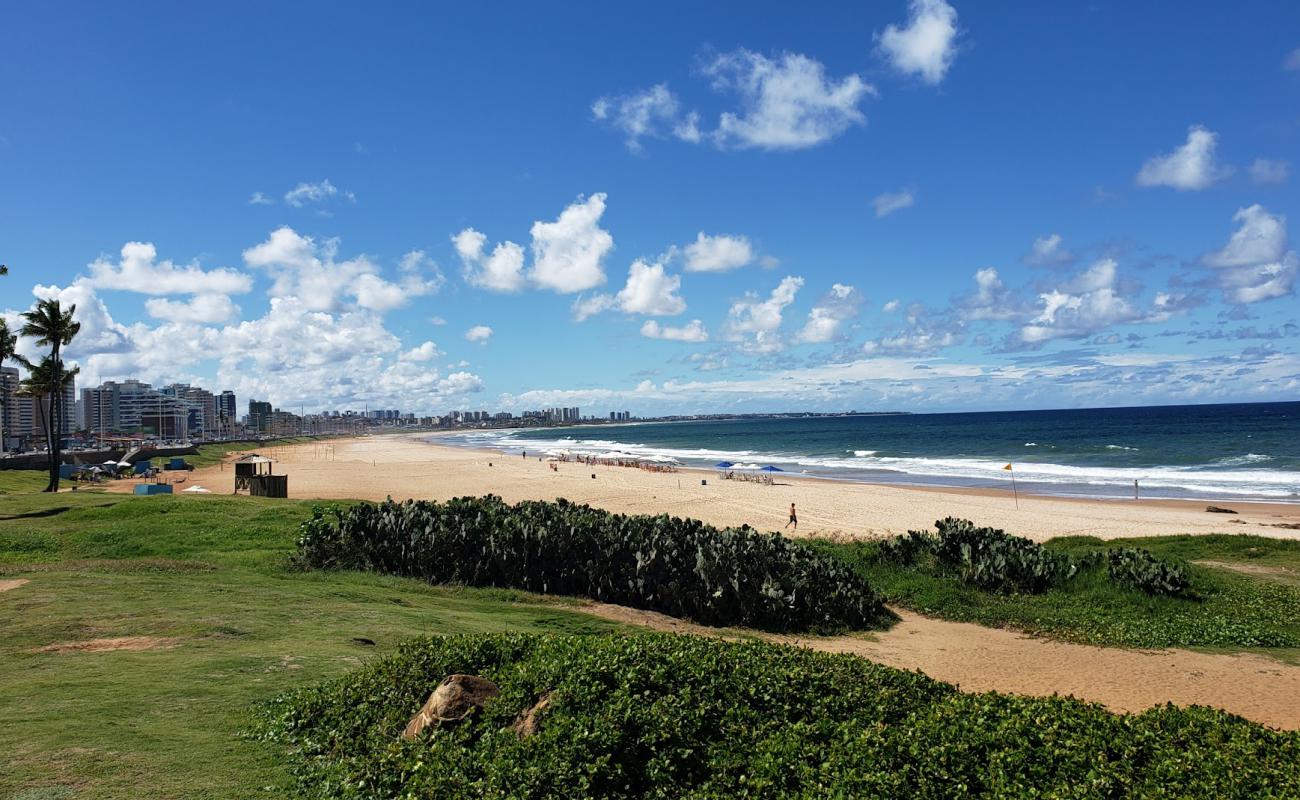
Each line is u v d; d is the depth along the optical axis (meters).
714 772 6.46
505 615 15.84
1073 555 22.42
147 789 6.46
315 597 15.70
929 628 17.81
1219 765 5.68
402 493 57.28
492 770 6.22
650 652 8.22
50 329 45.81
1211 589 19.39
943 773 5.85
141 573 17.52
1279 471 62.78
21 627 11.94
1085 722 6.63
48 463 74.56
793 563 19.12
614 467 86.06
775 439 164.88
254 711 8.57
